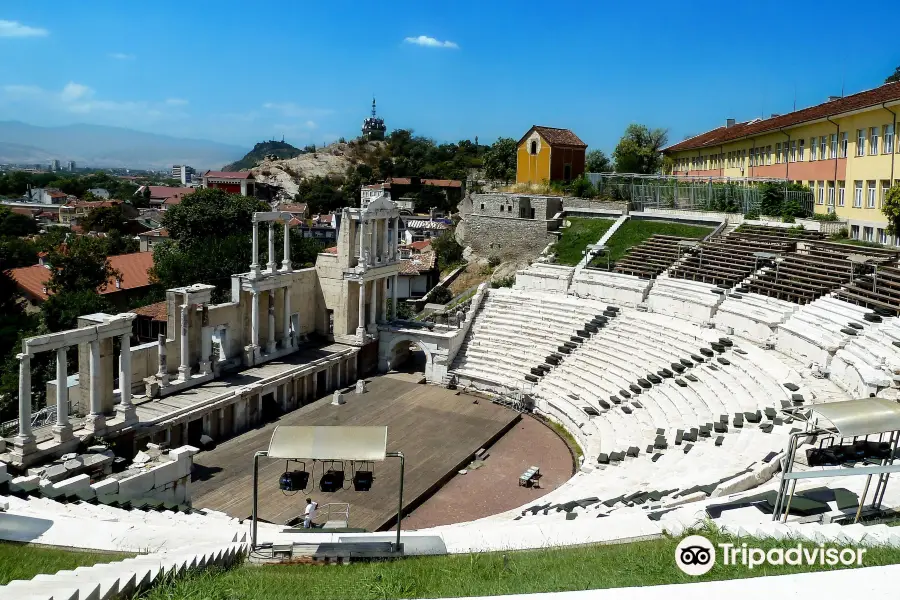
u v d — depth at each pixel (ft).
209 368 144.05
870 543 50.31
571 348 164.76
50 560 62.44
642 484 88.28
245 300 157.38
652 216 223.10
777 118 254.27
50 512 81.15
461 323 180.34
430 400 159.33
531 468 120.47
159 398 132.16
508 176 444.14
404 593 50.01
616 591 29.50
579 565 54.49
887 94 164.55
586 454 123.75
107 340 115.34
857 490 65.46
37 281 264.52
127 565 54.75
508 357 170.60
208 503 106.01
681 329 153.07
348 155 640.58
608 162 369.30
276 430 63.36
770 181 212.84
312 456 60.95
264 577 55.31
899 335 112.47
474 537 66.28
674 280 174.60
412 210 441.68
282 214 162.50
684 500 74.18
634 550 56.70
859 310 127.44
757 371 122.93
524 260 237.45
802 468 74.43
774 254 158.40
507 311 185.57
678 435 105.19
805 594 28.58
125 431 114.11
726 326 151.53
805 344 126.72
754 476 77.36
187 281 236.63
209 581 52.95
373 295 179.73
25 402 100.32
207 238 262.47
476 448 130.93
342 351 171.12
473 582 52.06
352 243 176.55
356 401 158.51
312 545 65.10
